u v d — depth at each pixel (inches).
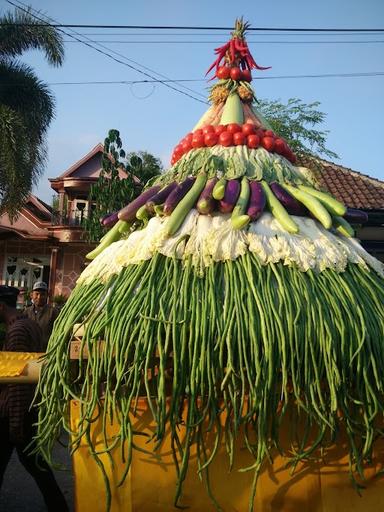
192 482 81.1
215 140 109.9
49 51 538.6
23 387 120.2
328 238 93.6
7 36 529.3
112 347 77.6
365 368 76.4
